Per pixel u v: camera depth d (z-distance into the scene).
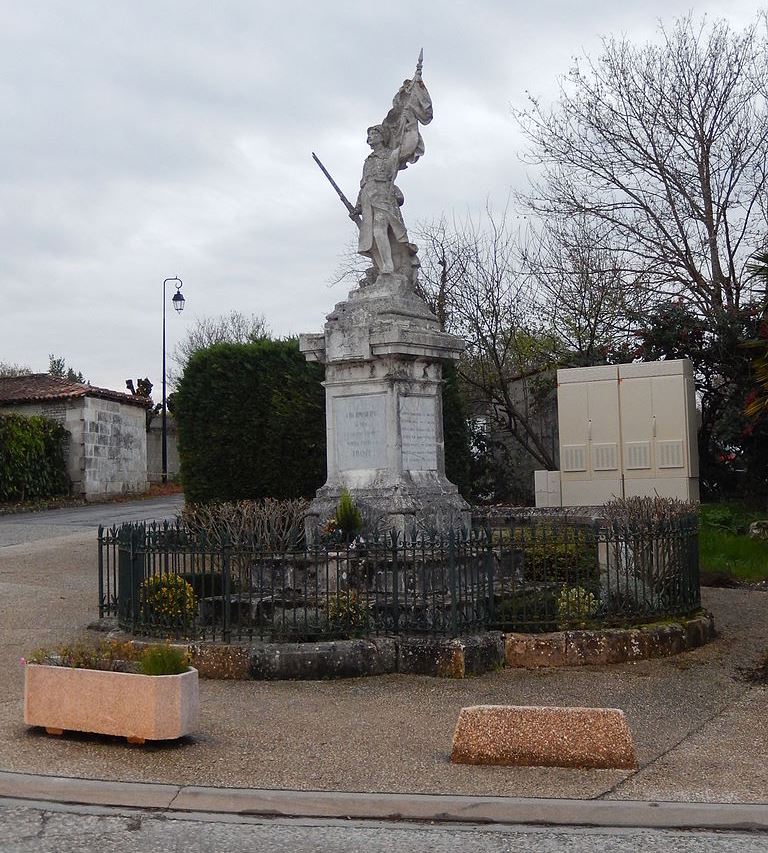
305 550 10.63
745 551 17.03
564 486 18.77
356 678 9.88
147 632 10.78
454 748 7.26
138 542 11.09
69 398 34.66
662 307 22.28
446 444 20.33
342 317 13.09
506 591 11.39
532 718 7.25
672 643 10.90
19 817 6.28
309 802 6.45
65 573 16.69
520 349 25.34
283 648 9.89
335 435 12.98
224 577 10.35
